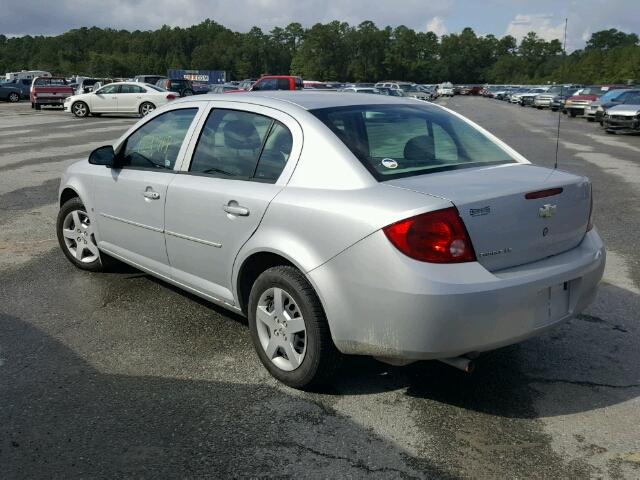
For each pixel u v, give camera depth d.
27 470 2.87
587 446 3.08
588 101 32.31
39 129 20.89
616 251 6.50
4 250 6.39
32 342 4.21
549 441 3.12
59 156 13.72
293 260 3.38
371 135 3.67
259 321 3.71
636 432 3.20
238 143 3.96
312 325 3.37
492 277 3.07
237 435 3.15
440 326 2.99
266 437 3.13
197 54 159.88
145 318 4.63
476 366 3.91
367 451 3.02
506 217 3.17
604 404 3.47
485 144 4.07
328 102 3.94
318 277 3.28
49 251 6.35
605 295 5.15
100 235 5.19
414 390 3.61
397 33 158.25
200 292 4.21
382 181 3.30
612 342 4.26
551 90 45.09
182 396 3.53
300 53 151.50
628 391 3.61
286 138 3.70
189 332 4.39
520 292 3.11
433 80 162.50
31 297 5.05
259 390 3.60
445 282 2.96
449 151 3.80
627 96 25.72
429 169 3.53
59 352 4.07
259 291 3.65
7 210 8.28
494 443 3.10
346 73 151.75
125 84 27.62
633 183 10.85
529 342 4.25
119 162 4.89
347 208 3.19
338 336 3.28
